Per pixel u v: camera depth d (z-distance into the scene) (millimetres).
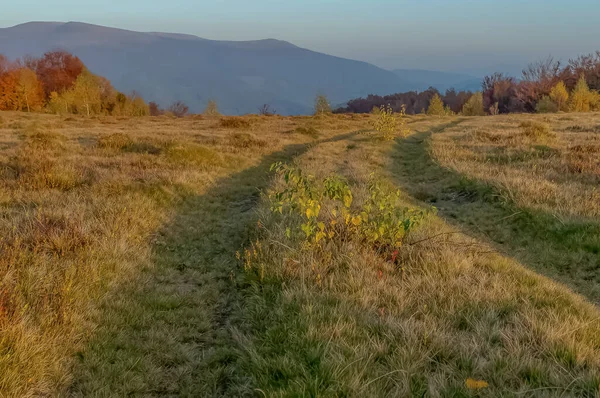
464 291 5645
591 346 4309
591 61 91375
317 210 6391
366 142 24516
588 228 8758
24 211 8281
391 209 7129
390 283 6039
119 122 39281
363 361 3951
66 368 4121
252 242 7926
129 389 3996
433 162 17609
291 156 21062
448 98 164750
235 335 5004
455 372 3863
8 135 22781
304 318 4754
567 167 14703
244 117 44500
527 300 5371
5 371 3602
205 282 6770
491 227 10117
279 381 3740
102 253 6762
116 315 5234
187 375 4340
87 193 10211
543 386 3605
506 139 21984
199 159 16250
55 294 5090
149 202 10117
